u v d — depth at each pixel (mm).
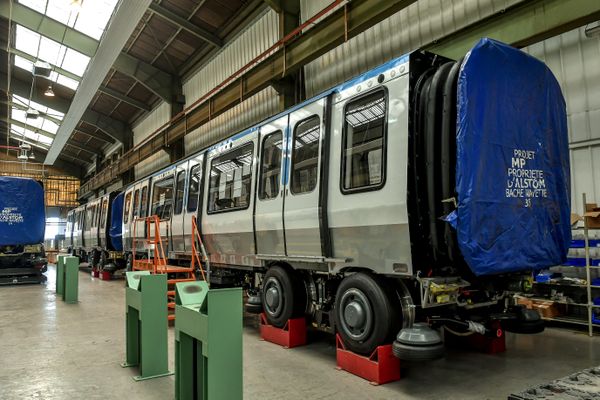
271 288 5605
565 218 4160
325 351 5094
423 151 3900
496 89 3727
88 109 20641
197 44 13680
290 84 9773
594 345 5160
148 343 4324
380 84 4180
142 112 19812
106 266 14719
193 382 3418
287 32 9570
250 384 3949
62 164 32938
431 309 4246
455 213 3471
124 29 9609
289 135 5406
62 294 10234
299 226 5004
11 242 13008
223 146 7164
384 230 3971
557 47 6312
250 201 6062
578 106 6098
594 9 4543
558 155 4156
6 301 9727
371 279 4094
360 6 6766
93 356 5062
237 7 11523
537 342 5352
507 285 4188
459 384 3879
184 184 8523
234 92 10375
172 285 7676
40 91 19016
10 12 11281
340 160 4543
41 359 4957
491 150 3621
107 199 15242
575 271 6305
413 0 5965
